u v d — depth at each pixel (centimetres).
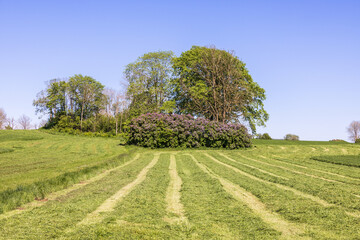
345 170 1905
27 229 670
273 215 858
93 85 6956
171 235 667
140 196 1026
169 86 5019
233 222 775
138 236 649
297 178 1535
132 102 5472
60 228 684
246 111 4584
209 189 1205
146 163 2173
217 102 4328
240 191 1196
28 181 1288
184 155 2878
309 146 4025
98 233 652
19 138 4356
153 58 5153
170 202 1003
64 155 2688
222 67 4306
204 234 680
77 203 914
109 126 6481
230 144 3644
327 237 666
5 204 864
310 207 917
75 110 7006
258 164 2192
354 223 769
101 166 1794
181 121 3553
